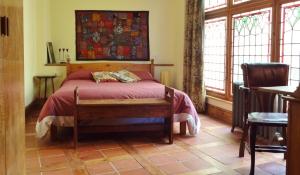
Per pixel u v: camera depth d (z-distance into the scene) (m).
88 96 3.87
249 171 2.79
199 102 5.33
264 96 3.20
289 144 1.71
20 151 1.46
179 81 6.22
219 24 5.14
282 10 3.70
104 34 6.14
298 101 1.63
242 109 4.02
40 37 5.80
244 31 4.48
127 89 4.17
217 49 5.22
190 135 3.99
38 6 5.73
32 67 5.52
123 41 6.21
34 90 5.73
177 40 6.27
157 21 6.33
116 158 3.13
